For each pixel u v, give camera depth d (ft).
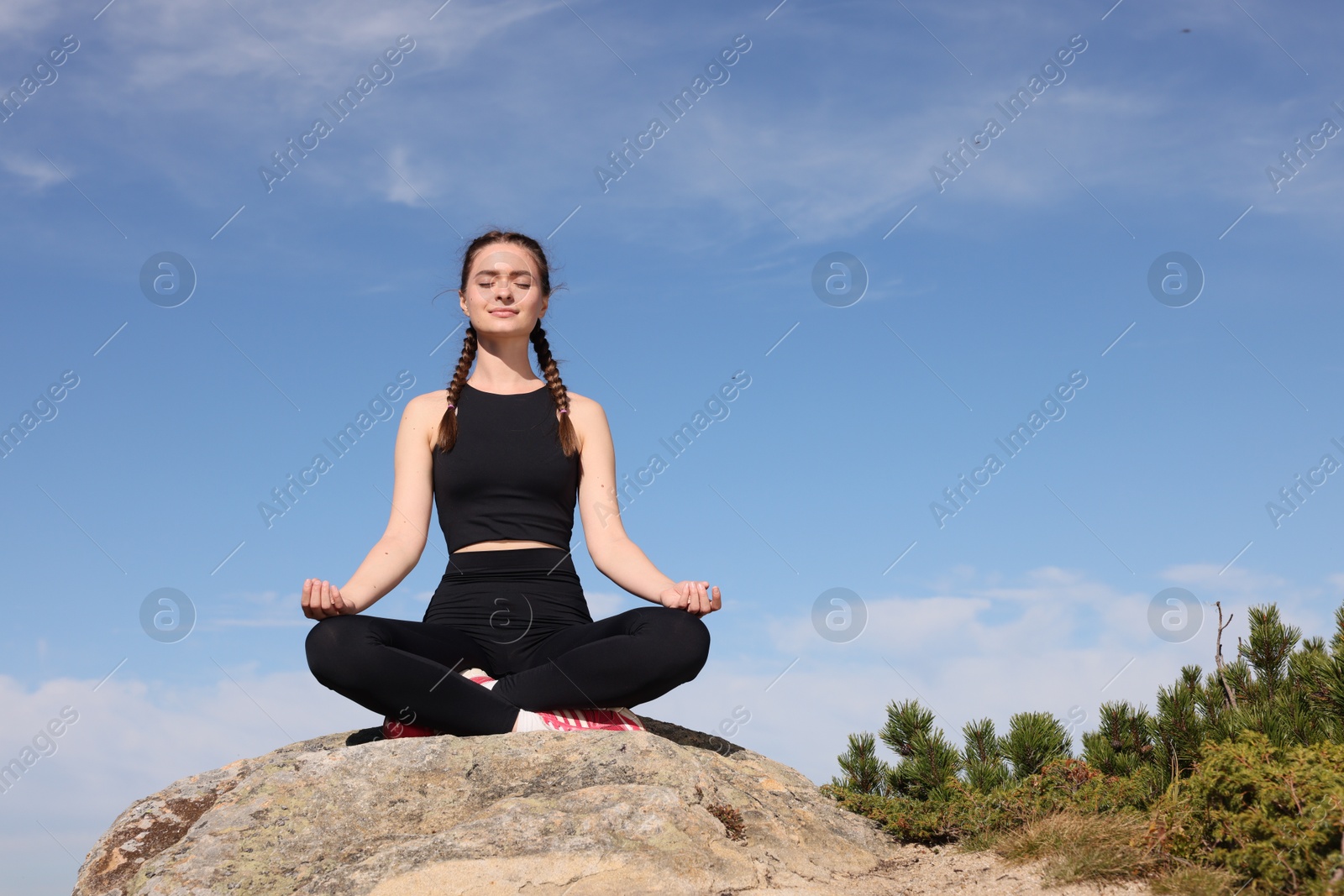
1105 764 18.17
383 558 15.11
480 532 15.55
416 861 10.81
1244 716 16.31
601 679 14.11
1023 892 11.50
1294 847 10.59
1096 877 11.60
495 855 10.88
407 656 13.71
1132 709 18.90
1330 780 11.12
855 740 20.61
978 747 19.72
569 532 16.19
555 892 10.41
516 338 16.80
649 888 10.53
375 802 12.39
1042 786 15.16
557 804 11.87
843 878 12.38
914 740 19.57
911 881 12.53
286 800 12.42
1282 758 12.19
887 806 15.58
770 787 14.89
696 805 12.43
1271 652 19.12
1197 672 19.63
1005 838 13.80
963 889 11.91
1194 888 10.83
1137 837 12.19
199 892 10.95
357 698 13.91
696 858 11.16
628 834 11.34
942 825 14.90
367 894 10.39
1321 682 16.74
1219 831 11.57
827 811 14.79
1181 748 17.31
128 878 12.51
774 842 12.77
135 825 13.47
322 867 11.26
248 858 11.46
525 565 15.44
